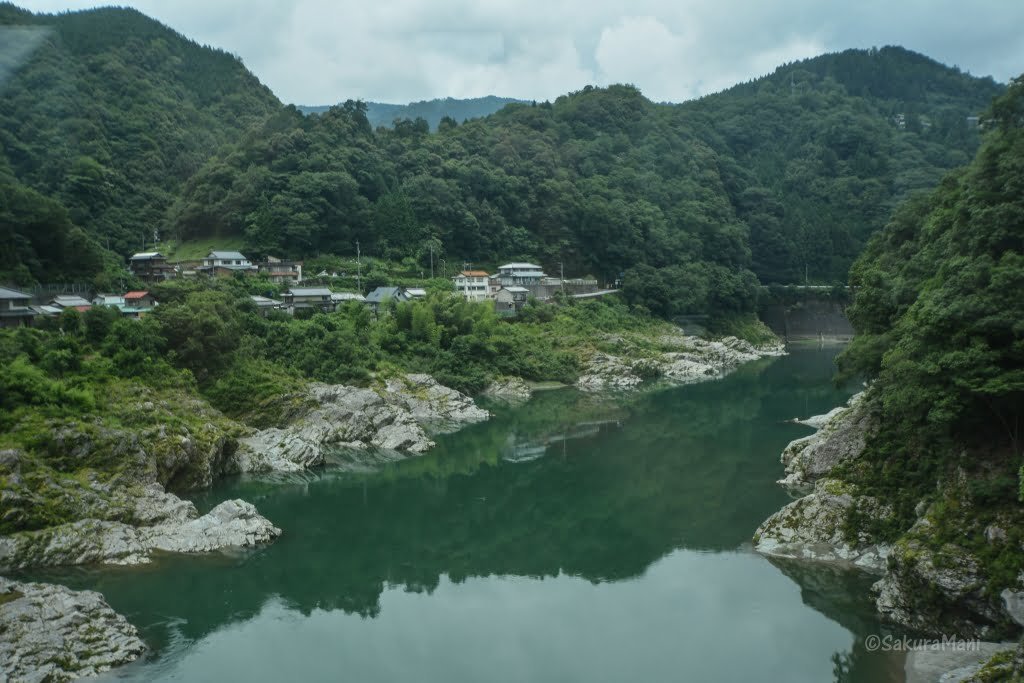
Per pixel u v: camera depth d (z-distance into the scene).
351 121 160.75
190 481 55.34
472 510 55.00
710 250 173.62
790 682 30.58
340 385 76.44
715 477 60.38
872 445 45.09
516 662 33.25
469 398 90.19
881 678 29.73
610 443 73.56
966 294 34.09
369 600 40.25
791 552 42.38
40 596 32.97
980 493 31.91
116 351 62.62
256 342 79.06
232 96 196.50
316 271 127.44
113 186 137.00
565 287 143.00
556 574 43.72
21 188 89.88
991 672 26.00
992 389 31.48
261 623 37.09
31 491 42.41
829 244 182.38
